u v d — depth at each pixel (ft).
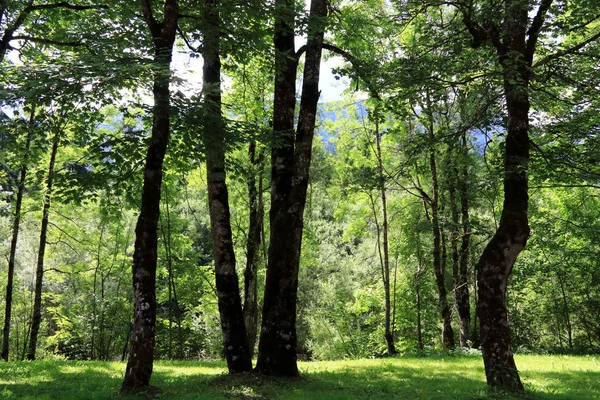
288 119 36.76
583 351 70.38
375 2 49.03
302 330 126.52
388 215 79.71
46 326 106.11
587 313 78.43
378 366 43.32
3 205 54.44
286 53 35.83
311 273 128.16
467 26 33.78
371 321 95.09
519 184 31.30
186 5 35.19
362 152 70.28
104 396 25.73
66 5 37.55
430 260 78.07
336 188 70.33
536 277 78.89
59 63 26.76
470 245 66.64
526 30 33.65
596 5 29.81
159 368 42.55
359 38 45.37
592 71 33.78
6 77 30.12
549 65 35.53
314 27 35.40
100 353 87.15
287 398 25.96
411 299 86.43
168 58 28.43
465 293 66.90
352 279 107.45
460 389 29.86
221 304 35.27
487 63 35.76
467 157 47.24
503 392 26.81
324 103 67.72
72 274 79.82
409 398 26.68
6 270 93.35
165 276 83.76
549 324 86.17
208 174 36.63
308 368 42.70
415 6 36.55
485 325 29.14
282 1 34.50
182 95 28.40
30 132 33.73
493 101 36.94
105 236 87.15
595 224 70.03
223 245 35.83
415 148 44.65
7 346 57.00
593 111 36.45
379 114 43.68
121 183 34.27
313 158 67.31
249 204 62.54
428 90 37.88
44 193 51.13
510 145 32.09
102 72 25.55
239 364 34.40
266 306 33.81
